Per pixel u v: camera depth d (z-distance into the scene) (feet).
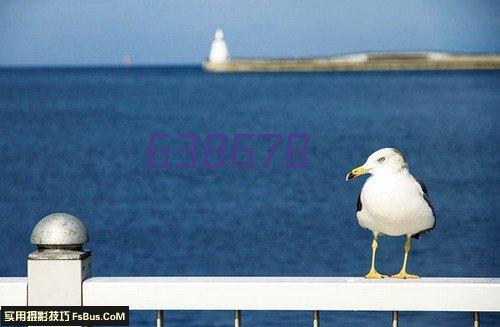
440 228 72.95
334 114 217.36
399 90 313.73
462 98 270.26
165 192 101.09
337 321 38.06
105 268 58.90
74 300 15.97
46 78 499.92
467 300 15.55
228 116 214.90
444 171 118.73
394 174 18.01
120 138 168.86
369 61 513.04
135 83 414.62
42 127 189.16
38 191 103.09
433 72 482.69
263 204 90.33
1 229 78.95
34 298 15.98
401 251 62.28
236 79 436.35
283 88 339.77
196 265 59.82
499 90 309.83
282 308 15.70
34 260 15.97
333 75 461.37
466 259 60.08
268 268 58.23
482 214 81.66
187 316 39.04
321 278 16.08
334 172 117.19
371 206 17.95
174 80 444.14
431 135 168.35
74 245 16.11
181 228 76.07
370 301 15.62
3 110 242.17
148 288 15.88
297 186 103.65
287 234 71.97
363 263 59.06
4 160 134.51
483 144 152.76
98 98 294.87
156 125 193.26
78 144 158.92
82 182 110.22
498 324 38.60
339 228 74.33
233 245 67.36
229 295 15.79
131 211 87.35
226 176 114.52
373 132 174.09
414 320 38.60
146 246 67.15
